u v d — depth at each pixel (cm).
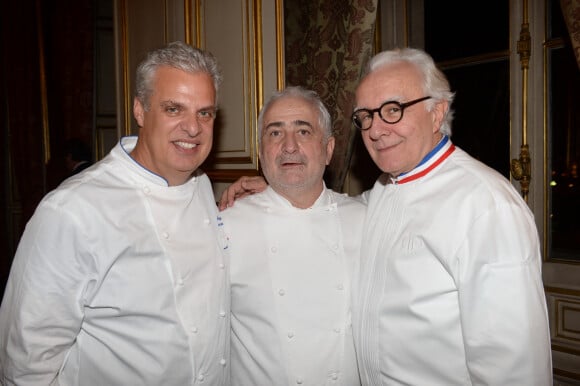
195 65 133
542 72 262
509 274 117
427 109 137
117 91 328
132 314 134
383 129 136
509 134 274
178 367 138
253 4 244
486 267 120
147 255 135
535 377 115
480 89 287
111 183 138
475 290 122
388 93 134
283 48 241
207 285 145
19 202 523
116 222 132
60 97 479
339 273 161
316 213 169
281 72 240
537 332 116
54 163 488
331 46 295
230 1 256
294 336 154
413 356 135
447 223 129
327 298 158
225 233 165
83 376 136
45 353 125
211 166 270
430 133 139
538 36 262
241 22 251
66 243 126
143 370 134
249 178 184
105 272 131
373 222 157
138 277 134
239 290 161
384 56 140
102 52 485
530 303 116
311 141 163
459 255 125
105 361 135
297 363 153
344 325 158
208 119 139
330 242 164
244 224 166
